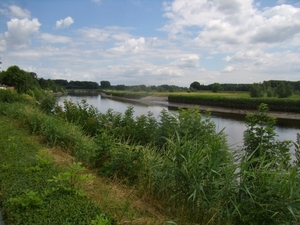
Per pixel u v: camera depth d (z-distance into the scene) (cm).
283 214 312
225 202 343
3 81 3938
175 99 4734
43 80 6644
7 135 640
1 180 357
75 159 553
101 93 9719
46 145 634
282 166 390
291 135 1431
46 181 358
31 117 826
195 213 347
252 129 530
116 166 462
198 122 630
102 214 280
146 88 7500
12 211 278
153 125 670
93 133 780
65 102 989
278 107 2744
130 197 393
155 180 409
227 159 377
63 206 292
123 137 650
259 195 325
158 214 358
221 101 3494
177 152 378
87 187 393
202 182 353
